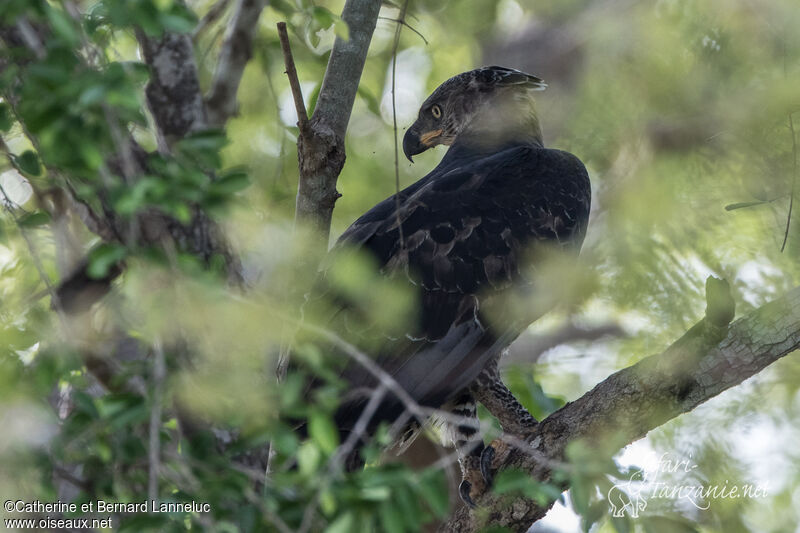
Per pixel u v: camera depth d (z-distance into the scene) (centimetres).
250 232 771
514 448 860
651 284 998
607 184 1092
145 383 684
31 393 667
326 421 625
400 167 1495
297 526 666
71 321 726
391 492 607
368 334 856
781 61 1026
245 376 659
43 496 677
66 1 657
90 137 614
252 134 1297
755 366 762
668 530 726
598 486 655
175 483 670
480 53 1440
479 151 1136
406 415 750
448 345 899
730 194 1009
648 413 782
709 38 1052
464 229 935
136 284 632
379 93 1523
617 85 1093
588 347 1280
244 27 1011
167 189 623
